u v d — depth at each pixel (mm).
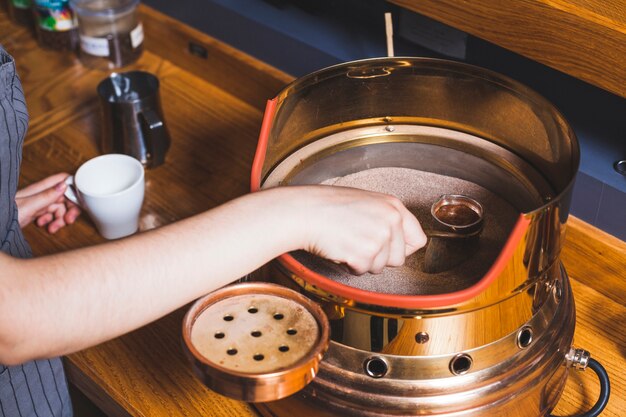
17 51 1645
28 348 686
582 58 916
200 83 1557
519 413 879
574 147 868
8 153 915
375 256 804
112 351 1061
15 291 673
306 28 1402
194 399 1000
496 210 1048
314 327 745
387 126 1088
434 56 1314
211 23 1509
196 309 750
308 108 1012
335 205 800
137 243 728
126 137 1333
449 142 1074
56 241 1235
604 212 1101
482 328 815
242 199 785
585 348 1058
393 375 828
